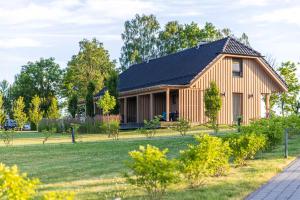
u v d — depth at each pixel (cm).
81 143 2259
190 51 4212
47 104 7175
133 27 7462
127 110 4431
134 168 811
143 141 2217
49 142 2519
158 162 807
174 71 3969
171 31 7244
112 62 7656
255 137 1398
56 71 8069
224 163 1112
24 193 531
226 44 3719
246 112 3778
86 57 7419
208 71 3572
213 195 899
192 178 998
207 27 6538
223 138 1333
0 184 526
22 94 7856
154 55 7362
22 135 3581
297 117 2441
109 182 1106
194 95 3550
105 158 1636
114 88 3625
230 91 3697
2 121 3178
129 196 912
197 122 3519
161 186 845
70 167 1419
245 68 3800
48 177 1219
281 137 1661
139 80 4438
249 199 876
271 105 5075
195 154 968
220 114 3616
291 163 1419
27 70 7994
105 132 3181
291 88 4972
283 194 924
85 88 7269
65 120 3891
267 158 1523
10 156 1752
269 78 3934
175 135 2645
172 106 3878
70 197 527
